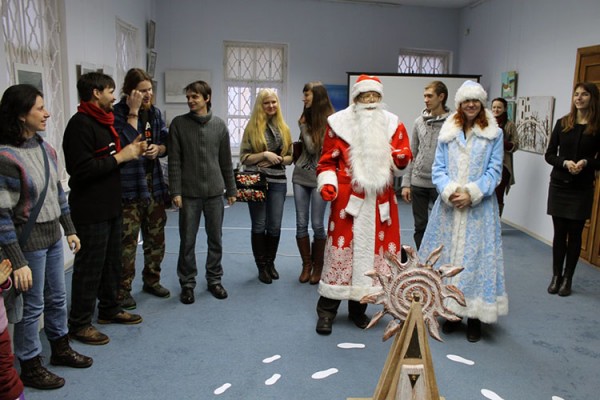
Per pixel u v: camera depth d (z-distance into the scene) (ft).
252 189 11.05
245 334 9.18
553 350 8.77
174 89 22.85
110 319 9.46
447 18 24.99
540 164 17.11
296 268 13.10
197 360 8.20
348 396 7.25
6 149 6.26
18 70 9.95
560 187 11.30
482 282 8.79
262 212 11.71
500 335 9.35
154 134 10.04
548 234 16.55
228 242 15.60
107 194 8.21
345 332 9.34
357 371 7.93
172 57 22.71
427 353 5.76
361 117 8.63
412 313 5.83
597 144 10.84
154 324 9.53
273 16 23.24
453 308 8.82
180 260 10.63
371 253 8.75
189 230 10.44
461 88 8.92
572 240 11.34
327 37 23.89
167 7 22.30
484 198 8.80
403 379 5.79
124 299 10.07
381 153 8.55
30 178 6.45
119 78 17.15
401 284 6.27
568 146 11.10
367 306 10.59
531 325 9.81
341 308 10.54
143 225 10.60
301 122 11.40
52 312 7.52
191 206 10.36
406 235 16.96
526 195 18.01
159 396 7.14
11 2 9.84
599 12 14.30
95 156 7.89
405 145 8.89
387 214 8.76
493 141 8.80
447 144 9.09
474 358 8.43
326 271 9.02
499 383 7.66
